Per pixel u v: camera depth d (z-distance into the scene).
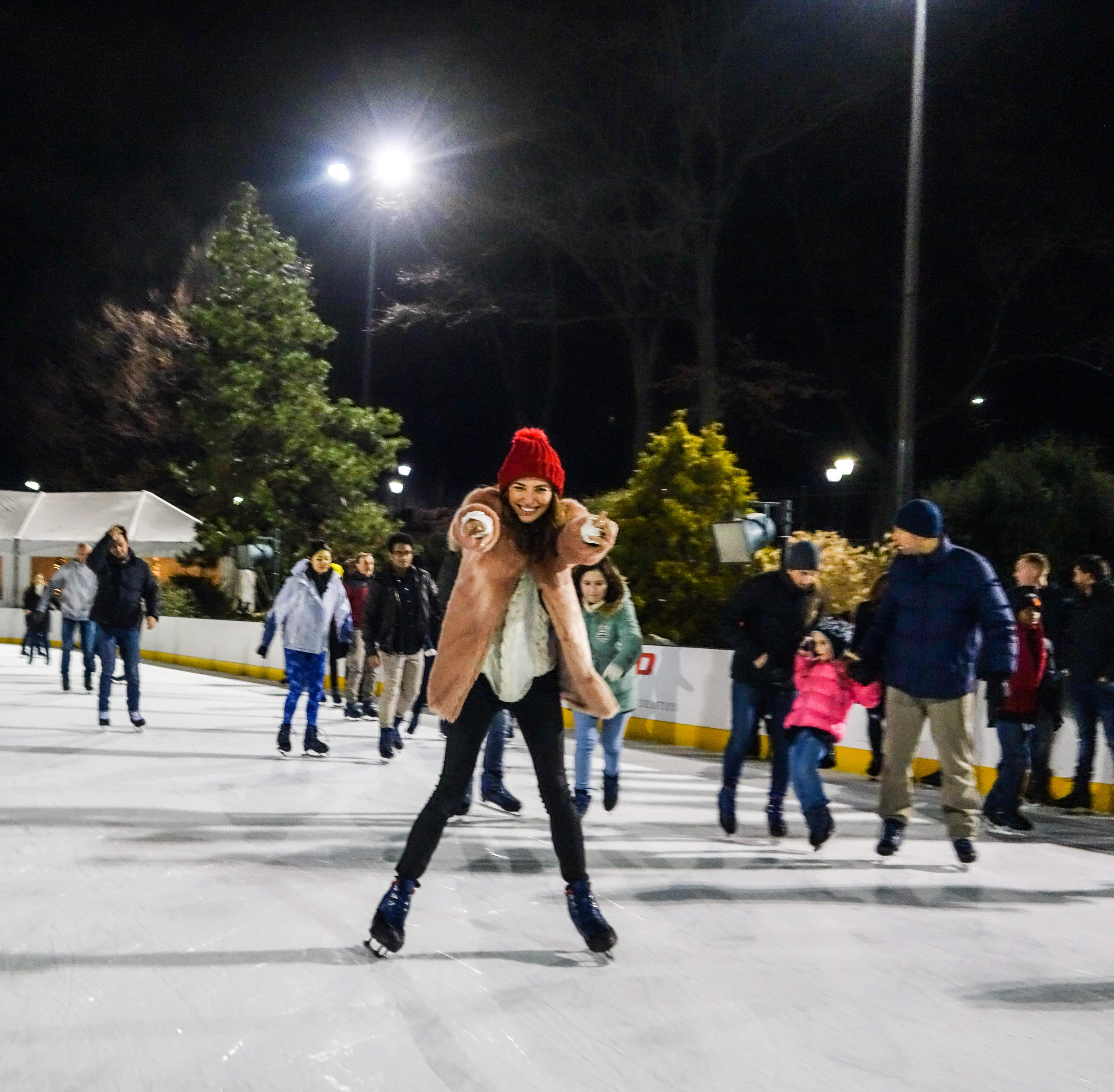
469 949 4.59
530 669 4.40
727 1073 3.54
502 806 7.28
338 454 25.20
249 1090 3.33
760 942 4.82
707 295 25.39
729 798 6.83
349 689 12.76
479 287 26.70
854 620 10.41
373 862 5.95
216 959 4.39
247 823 6.83
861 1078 3.53
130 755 9.38
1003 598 6.02
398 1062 3.53
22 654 23.59
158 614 11.02
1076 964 4.67
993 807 7.54
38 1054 3.53
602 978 4.31
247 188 25.92
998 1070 3.62
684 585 14.41
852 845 6.82
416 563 10.40
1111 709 8.20
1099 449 22.11
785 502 13.13
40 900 5.14
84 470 37.31
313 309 28.41
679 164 24.78
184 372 35.22
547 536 4.28
